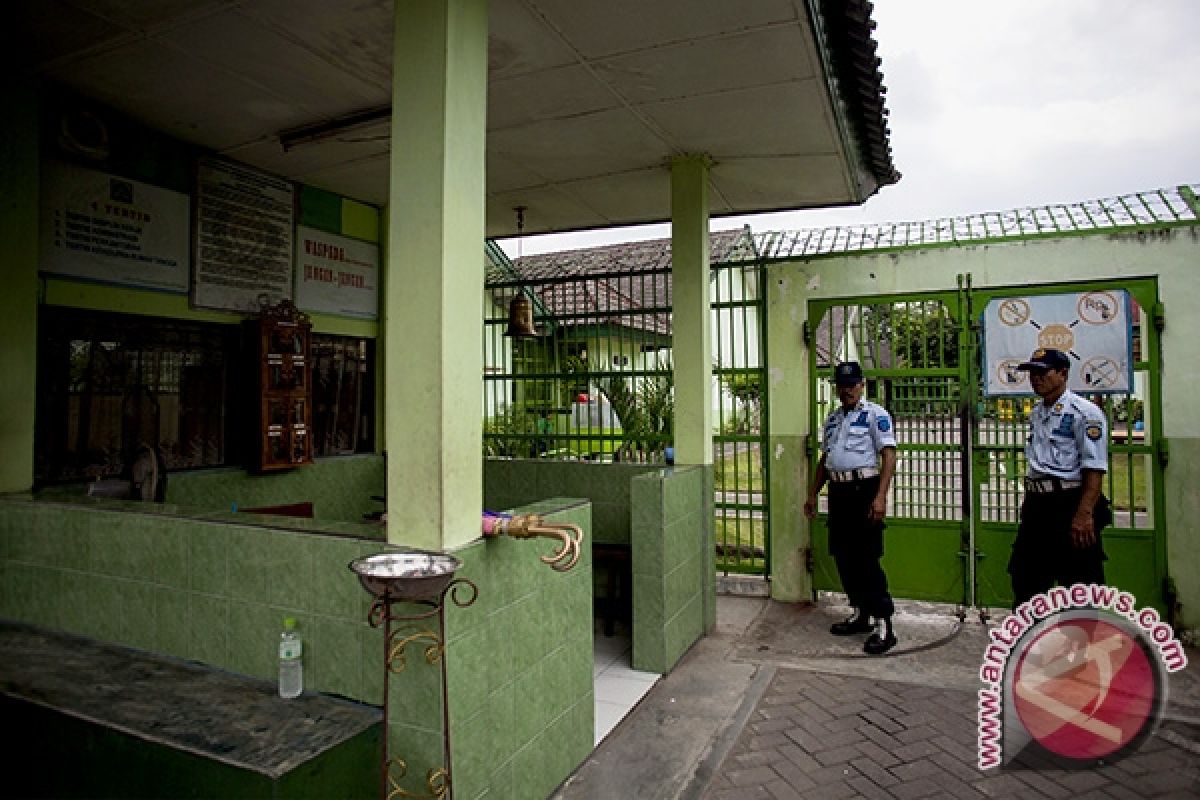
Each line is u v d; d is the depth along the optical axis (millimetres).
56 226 3848
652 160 4984
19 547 3199
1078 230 4844
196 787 2039
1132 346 4727
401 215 2465
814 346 5570
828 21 3529
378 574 2016
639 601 4164
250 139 4500
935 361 5270
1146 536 4676
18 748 2412
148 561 2863
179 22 3234
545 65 3682
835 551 4719
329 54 3525
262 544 2625
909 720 3520
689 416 4863
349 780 2154
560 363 6234
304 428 5031
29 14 3135
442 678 2285
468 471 2500
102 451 4109
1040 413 4117
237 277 4816
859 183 5418
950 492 5180
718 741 3324
